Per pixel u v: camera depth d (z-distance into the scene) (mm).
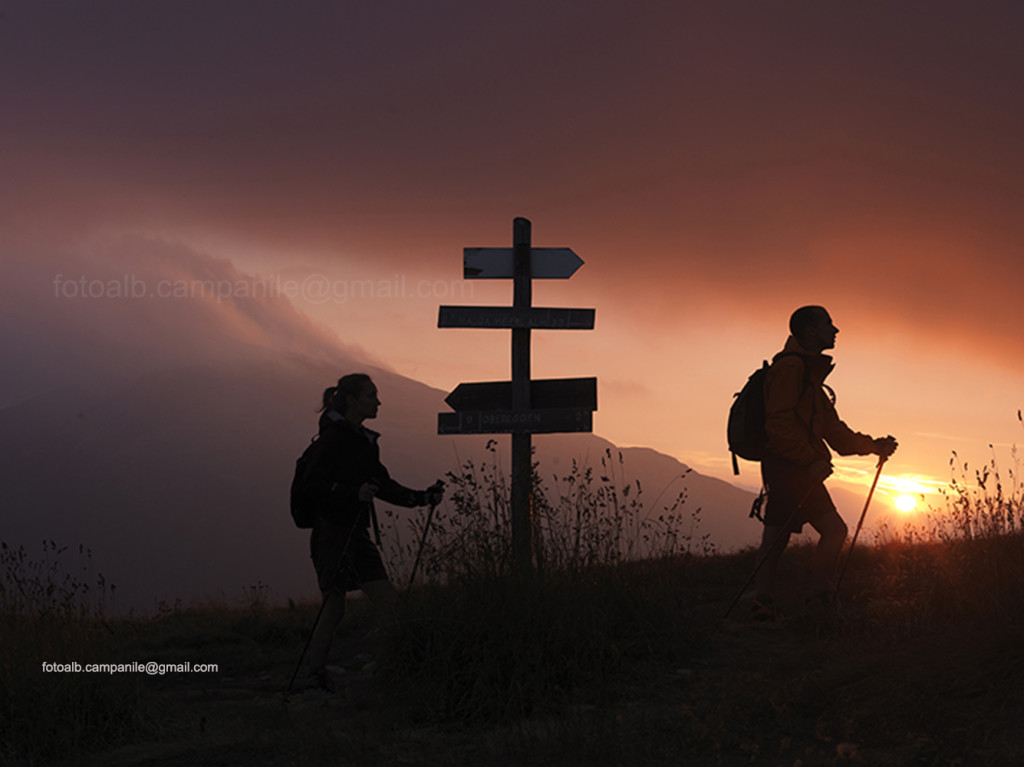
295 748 3508
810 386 5367
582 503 5156
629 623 4613
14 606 5031
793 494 5316
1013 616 3895
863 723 3037
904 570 5840
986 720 2912
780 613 5344
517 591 4465
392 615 4598
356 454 4992
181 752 3658
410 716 3900
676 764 2934
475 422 7176
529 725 3543
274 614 7918
